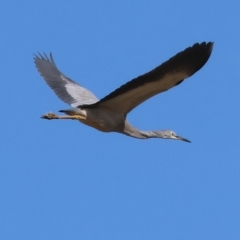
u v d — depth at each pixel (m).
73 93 19.45
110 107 17.42
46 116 17.09
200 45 15.54
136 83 16.27
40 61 20.56
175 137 19.39
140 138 18.66
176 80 16.14
